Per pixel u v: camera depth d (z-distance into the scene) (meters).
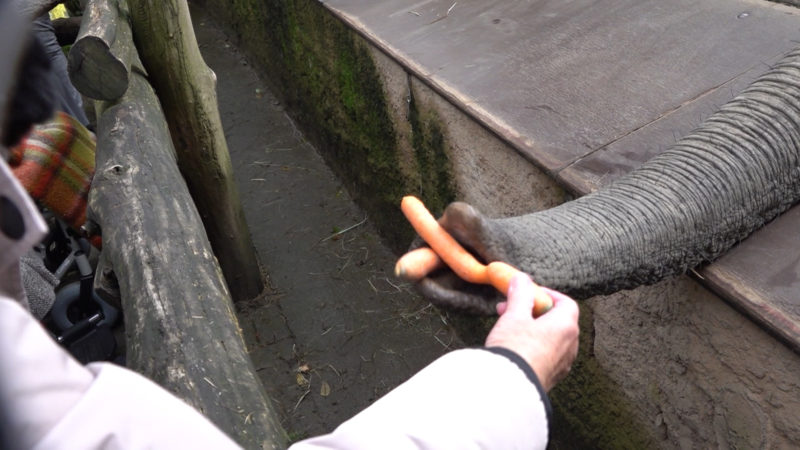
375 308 3.82
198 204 3.62
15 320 0.63
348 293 3.92
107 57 2.74
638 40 2.96
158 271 2.04
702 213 1.85
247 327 3.82
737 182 1.90
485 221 1.27
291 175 4.80
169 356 1.73
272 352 3.68
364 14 3.86
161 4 3.11
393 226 4.09
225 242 3.73
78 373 0.67
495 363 0.96
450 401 0.90
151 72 3.27
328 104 4.52
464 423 0.88
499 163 2.86
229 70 6.03
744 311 1.86
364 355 3.59
